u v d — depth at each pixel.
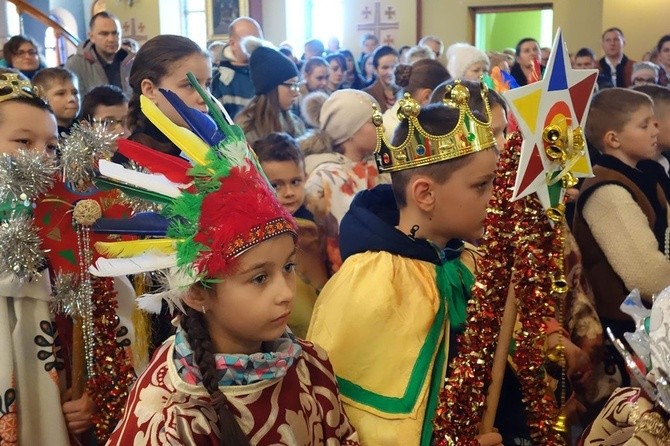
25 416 1.58
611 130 2.36
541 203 1.28
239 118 3.20
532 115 1.23
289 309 1.22
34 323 1.60
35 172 1.54
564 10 9.80
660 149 2.78
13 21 8.39
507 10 10.18
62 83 3.29
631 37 8.61
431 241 1.52
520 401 1.50
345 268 1.49
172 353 1.23
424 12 10.45
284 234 1.20
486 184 1.47
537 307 1.32
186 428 1.14
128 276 1.70
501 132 1.71
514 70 5.06
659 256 2.23
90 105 2.86
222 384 1.21
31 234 1.53
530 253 1.31
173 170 1.23
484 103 1.49
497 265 1.34
